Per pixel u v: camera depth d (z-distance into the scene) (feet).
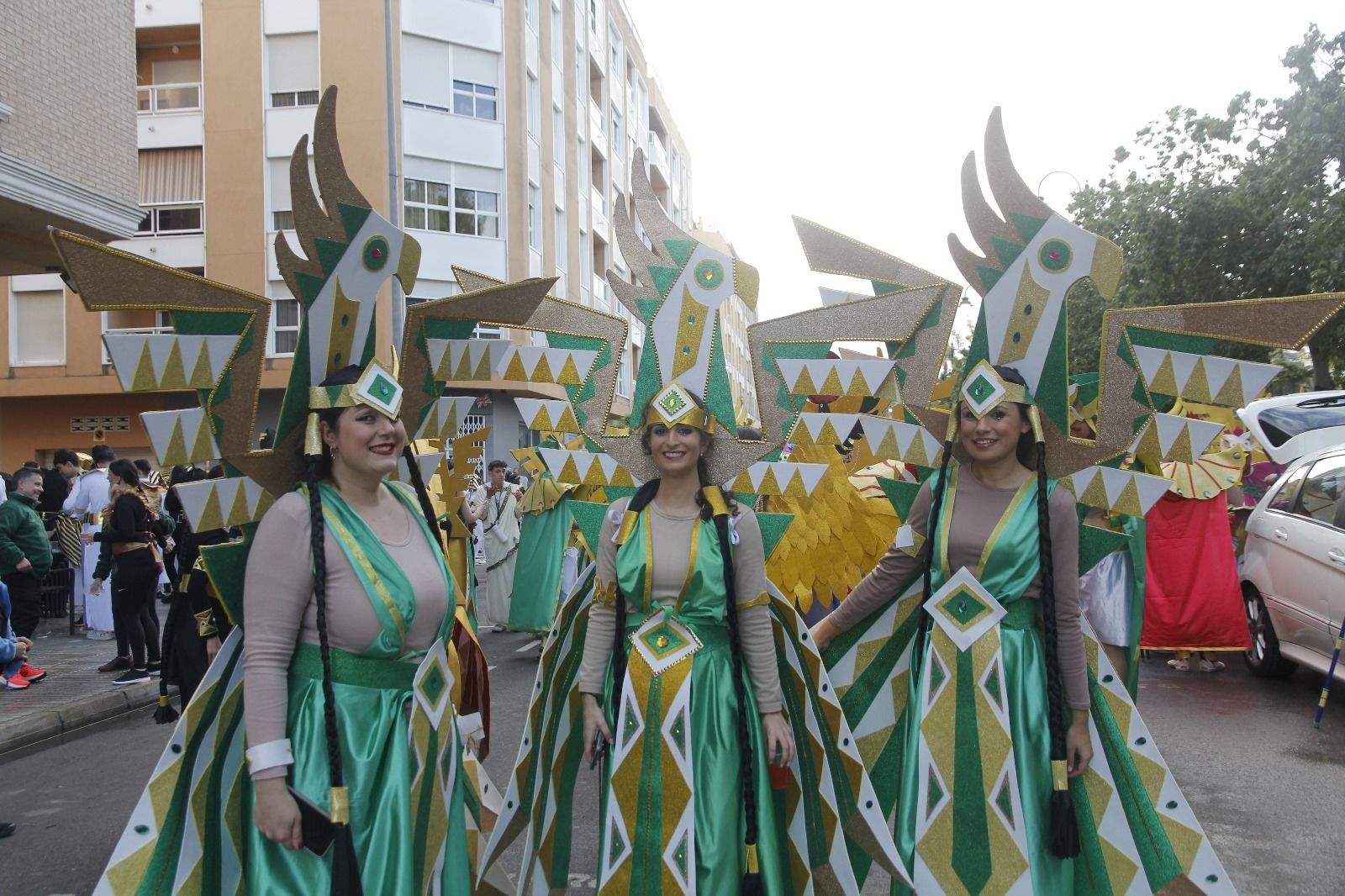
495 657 30.04
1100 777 9.95
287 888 7.52
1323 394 34.14
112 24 33.53
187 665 17.93
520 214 79.46
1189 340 10.43
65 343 74.84
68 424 76.18
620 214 10.86
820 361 10.88
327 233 8.22
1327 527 21.71
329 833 7.58
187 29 74.59
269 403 69.10
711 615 9.43
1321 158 53.06
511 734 20.63
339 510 8.09
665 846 8.93
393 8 72.64
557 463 10.96
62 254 6.93
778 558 16.34
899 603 11.18
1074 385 15.19
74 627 36.91
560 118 93.40
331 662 7.86
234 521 8.18
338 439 8.18
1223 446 23.95
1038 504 9.79
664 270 10.53
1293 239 53.72
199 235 73.82
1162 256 58.03
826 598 16.42
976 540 10.08
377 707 7.95
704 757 9.16
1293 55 54.44
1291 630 22.76
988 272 10.70
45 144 30.63
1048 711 9.80
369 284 8.61
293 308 73.31
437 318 9.24
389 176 46.37
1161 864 9.71
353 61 72.18
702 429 9.61
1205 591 23.47
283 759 7.44
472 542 15.26
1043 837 9.61
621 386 71.67
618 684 9.73
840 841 9.78
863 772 9.68
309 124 72.84
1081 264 10.34
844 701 11.39
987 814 9.61
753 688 9.58
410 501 8.95
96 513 36.09
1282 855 13.34
